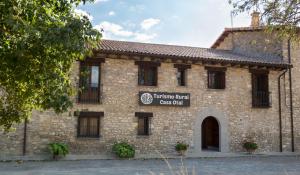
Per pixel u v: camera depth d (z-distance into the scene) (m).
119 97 17.94
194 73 19.38
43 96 6.14
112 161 16.34
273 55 21.70
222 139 19.56
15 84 6.20
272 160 17.77
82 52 5.54
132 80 18.23
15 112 7.00
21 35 5.34
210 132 22.31
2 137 16.19
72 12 6.08
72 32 5.30
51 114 16.86
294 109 21.25
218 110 19.62
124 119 17.92
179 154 18.44
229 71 20.11
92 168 14.13
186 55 18.73
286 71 21.23
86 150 17.20
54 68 5.85
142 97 18.22
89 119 17.62
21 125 16.47
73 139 17.06
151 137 18.25
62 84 6.02
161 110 18.58
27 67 5.59
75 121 17.16
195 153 18.91
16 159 15.98
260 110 20.56
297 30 10.51
